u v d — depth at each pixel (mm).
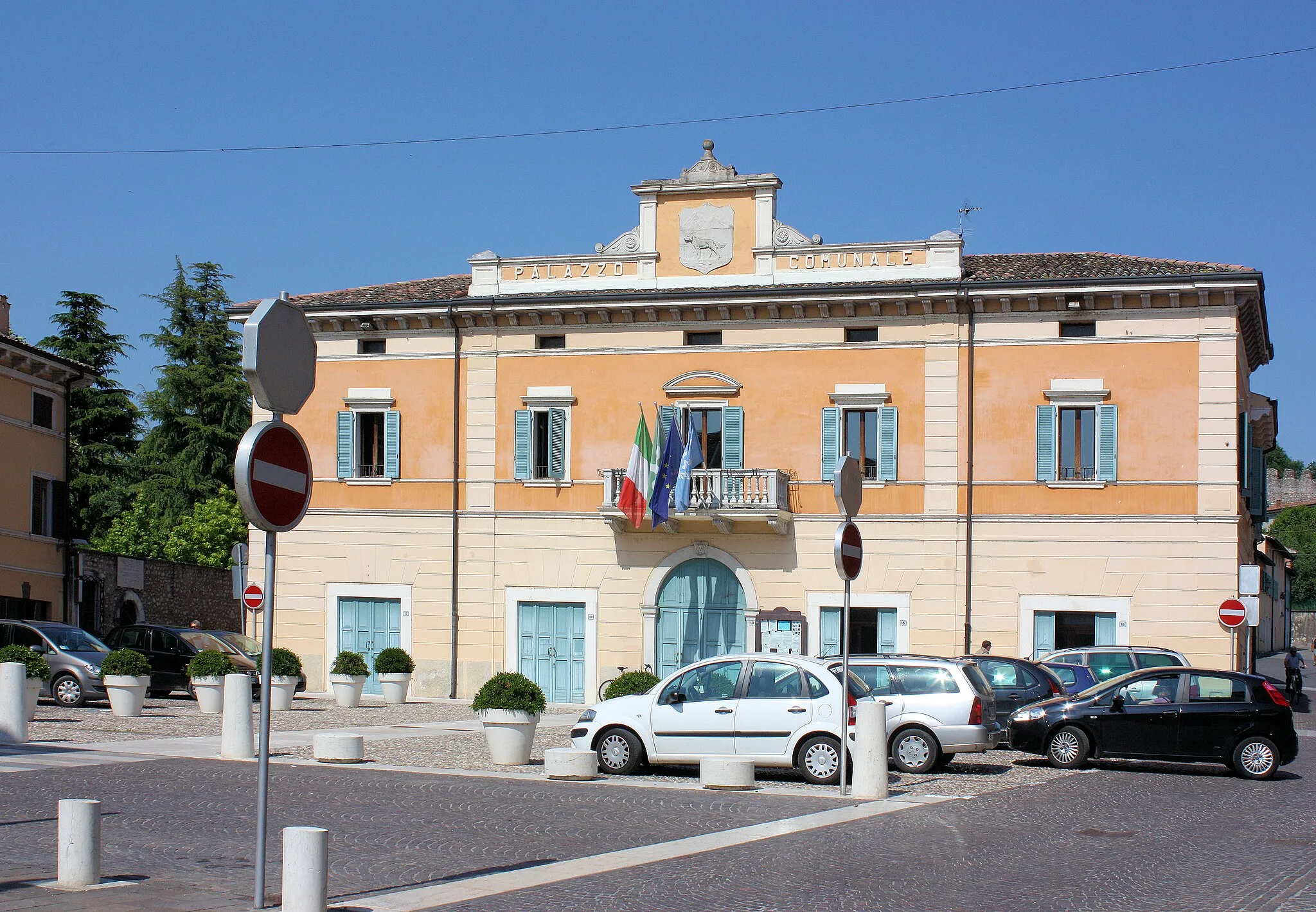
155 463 62219
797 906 10734
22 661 25391
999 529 33656
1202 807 17438
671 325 35938
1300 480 134250
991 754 24344
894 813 15844
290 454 9766
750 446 35219
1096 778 20656
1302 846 14438
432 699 36750
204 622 49500
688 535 35562
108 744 21297
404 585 37375
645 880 11562
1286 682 43312
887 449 34344
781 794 17219
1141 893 11641
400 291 39188
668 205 36438
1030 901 11180
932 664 20812
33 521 40438
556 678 36281
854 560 17359
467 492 37094
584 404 36406
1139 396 33062
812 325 35031
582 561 36250
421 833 13758
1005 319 33906
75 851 10664
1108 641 32938
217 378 63312
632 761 19312
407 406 37625
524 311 36469
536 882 11414
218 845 12836
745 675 19219
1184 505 32625
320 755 20000
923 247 34531
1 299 40812
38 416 40844
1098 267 34406
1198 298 32719
